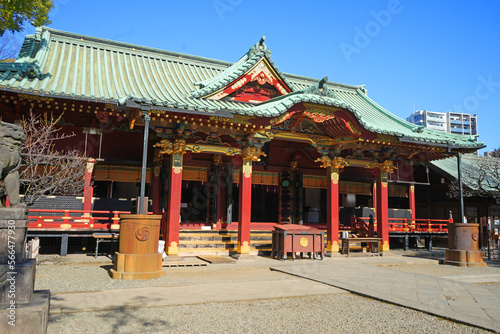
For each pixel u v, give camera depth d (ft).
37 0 45.68
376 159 64.80
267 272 42.83
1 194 18.16
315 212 79.20
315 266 46.21
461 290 32.24
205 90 53.88
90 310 23.25
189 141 54.24
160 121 49.44
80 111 52.06
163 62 72.79
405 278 37.99
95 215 54.34
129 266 35.06
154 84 62.08
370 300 28.63
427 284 34.83
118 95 52.49
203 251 55.42
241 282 34.32
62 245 48.67
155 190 61.41
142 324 21.03
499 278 40.91
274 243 53.88
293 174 72.95
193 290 29.91
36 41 64.08
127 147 59.47
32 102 48.14
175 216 49.52
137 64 68.85
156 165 60.29
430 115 258.16
